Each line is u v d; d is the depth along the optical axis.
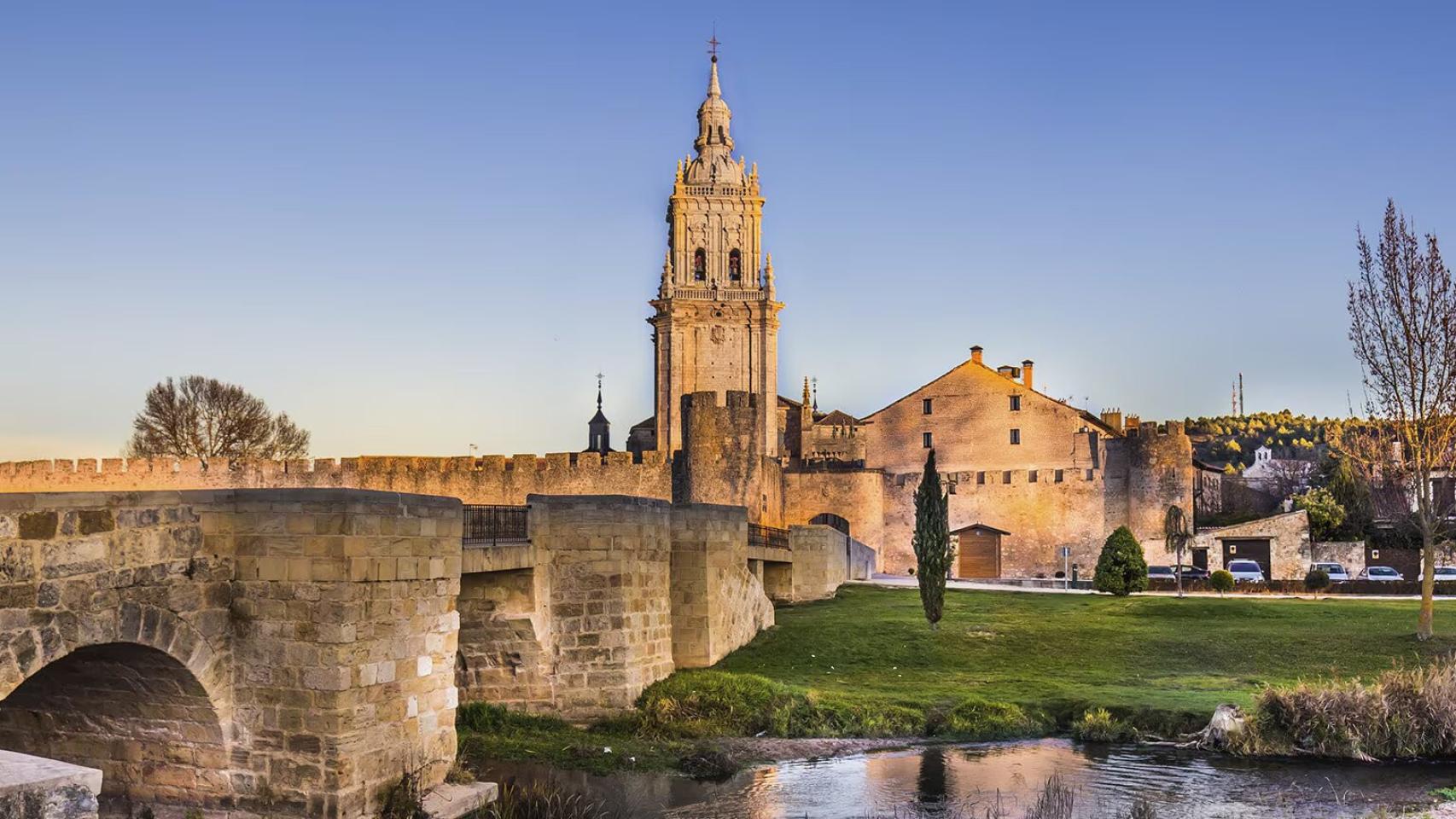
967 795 25.80
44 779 10.01
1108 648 40.69
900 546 98.25
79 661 20.09
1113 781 27.02
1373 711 29.86
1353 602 51.62
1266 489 107.56
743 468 83.38
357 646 21.22
